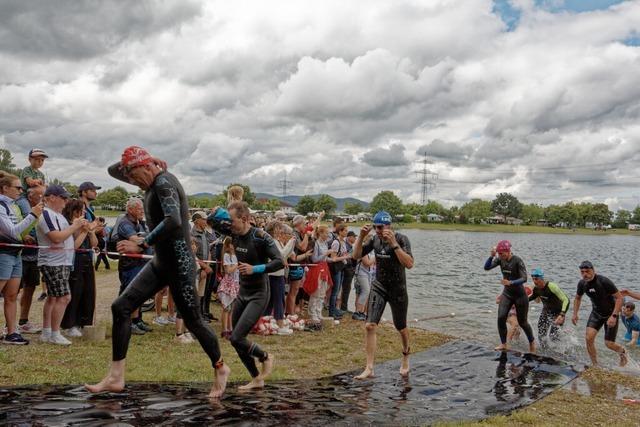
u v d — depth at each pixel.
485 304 17.02
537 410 6.39
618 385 7.77
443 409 5.96
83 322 8.09
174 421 4.18
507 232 149.75
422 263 35.72
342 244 12.34
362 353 8.96
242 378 6.64
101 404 4.47
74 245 7.84
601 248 70.69
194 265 4.59
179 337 8.54
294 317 10.86
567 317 14.93
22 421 3.87
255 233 5.63
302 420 4.69
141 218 8.78
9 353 6.56
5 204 7.00
